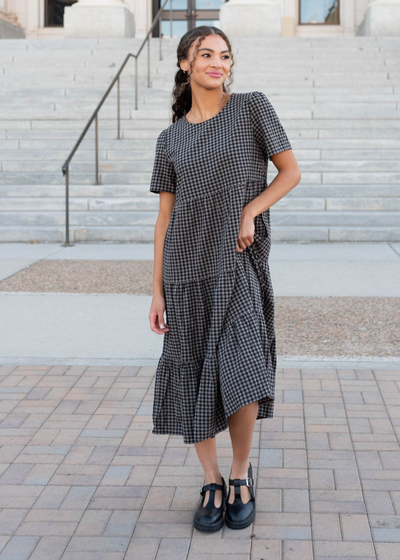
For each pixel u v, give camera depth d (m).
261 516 2.52
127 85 12.84
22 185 9.62
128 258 7.45
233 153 2.29
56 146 10.66
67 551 2.34
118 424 3.34
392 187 9.15
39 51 14.00
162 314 2.49
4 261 7.29
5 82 12.90
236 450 2.44
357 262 7.08
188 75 2.44
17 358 4.32
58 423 3.36
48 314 5.32
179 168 2.34
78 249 8.08
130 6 18.45
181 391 2.43
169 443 3.13
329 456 2.96
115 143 10.59
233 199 2.29
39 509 2.60
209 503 2.47
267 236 2.44
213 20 18.69
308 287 6.06
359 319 5.04
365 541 2.34
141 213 8.84
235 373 2.26
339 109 11.44
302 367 4.08
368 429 3.21
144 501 2.65
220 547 2.33
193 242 2.37
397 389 3.69
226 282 2.31
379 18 15.48
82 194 9.45
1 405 3.58
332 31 18.30
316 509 2.55
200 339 2.41
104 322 5.09
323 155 10.23
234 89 12.27
